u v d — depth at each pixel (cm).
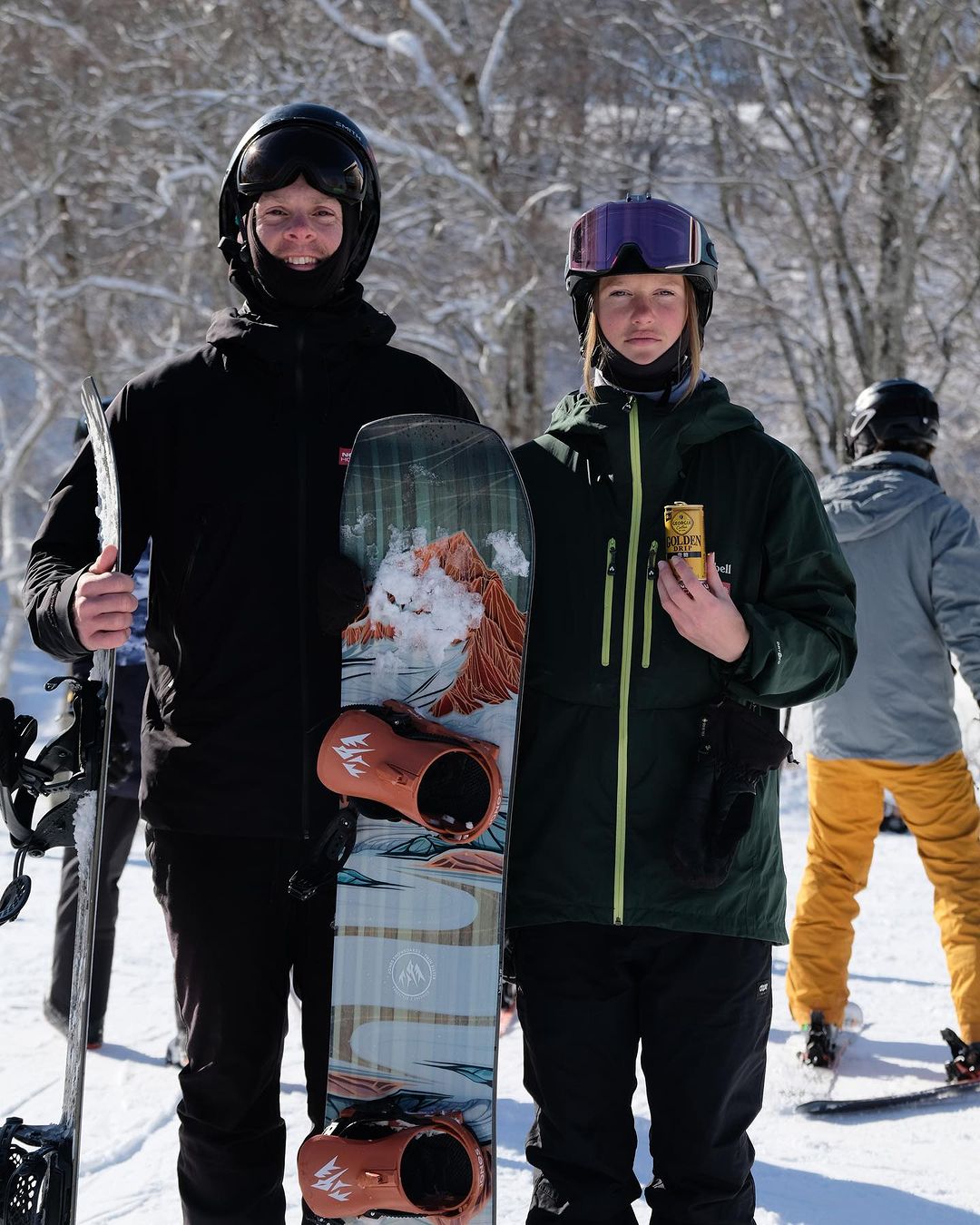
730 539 213
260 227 226
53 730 1176
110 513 210
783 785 1076
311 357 225
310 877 205
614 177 1372
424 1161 204
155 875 221
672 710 210
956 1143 308
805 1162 296
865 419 373
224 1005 211
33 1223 194
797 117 1275
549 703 213
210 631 216
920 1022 414
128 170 1424
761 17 1220
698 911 202
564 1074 205
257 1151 216
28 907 531
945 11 1096
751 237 1484
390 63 1317
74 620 207
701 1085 202
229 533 217
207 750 213
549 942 208
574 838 207
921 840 359
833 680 214
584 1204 202
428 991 209
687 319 220
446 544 219
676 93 1355
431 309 1372
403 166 1355
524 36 1373
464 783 212
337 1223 205
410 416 222
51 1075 344
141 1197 270
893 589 352
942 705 353
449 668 217
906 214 1164
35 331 1488
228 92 1245
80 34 1336
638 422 213
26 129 1415
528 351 1412
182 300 1320
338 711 217
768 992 210
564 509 218
